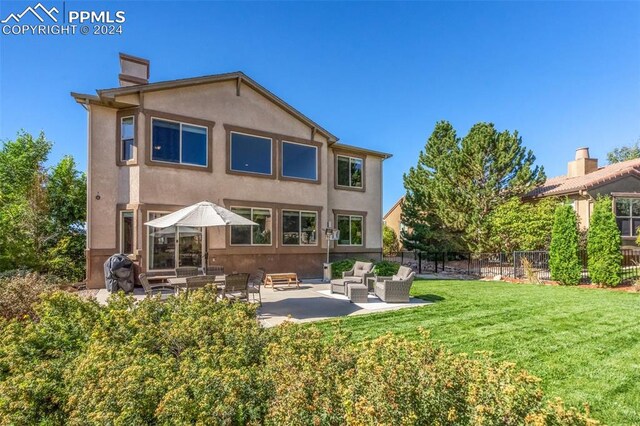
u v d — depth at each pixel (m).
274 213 15.54
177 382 2.80
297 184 16.34
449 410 2.45
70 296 4.59
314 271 16.69
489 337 6.45
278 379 2.86
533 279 14.33
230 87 14.73
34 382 2.92
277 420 2.50
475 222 19.03
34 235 14.52
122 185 12.71
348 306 9.47
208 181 13.95
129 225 12.68
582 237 16.78
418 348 3.20
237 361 3.32
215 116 14.27
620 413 3.79
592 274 13.02
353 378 2.73
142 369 2.88
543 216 16.20
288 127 16.27
